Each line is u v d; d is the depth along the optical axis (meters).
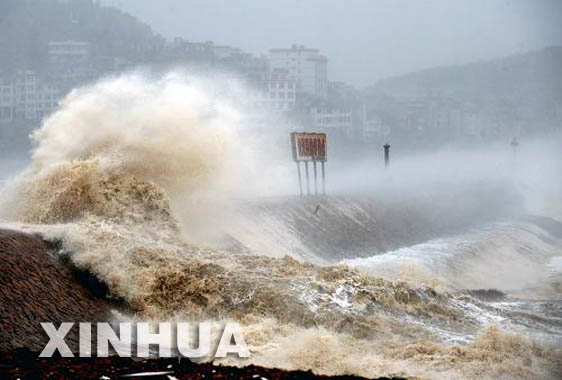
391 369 20.45
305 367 20.03
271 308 23.95
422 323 25.09
